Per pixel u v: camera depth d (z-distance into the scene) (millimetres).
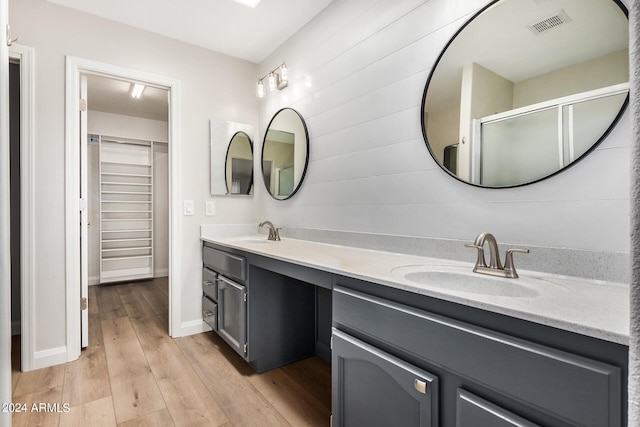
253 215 2859
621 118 971
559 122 1090
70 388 1723
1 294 867
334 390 1200
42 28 1970
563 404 638
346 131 1939
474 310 801
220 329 2197
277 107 2605
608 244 994
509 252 1090
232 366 1989
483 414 750
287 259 1495
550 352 660
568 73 1071
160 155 4707
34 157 1931
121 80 2293
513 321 729
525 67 1173
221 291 2191
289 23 2275
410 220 1580
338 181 1998
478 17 1307
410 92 1571
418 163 1542
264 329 1924
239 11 2137
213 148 2619
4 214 889
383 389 1018
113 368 1944
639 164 368
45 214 1968
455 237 1398
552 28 1109
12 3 1884
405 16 1595
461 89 1358
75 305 2068
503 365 725
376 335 1041
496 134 1250
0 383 869
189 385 1763
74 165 2064
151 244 4555
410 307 952
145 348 2234
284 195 2488
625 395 576
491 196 1275
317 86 2170
